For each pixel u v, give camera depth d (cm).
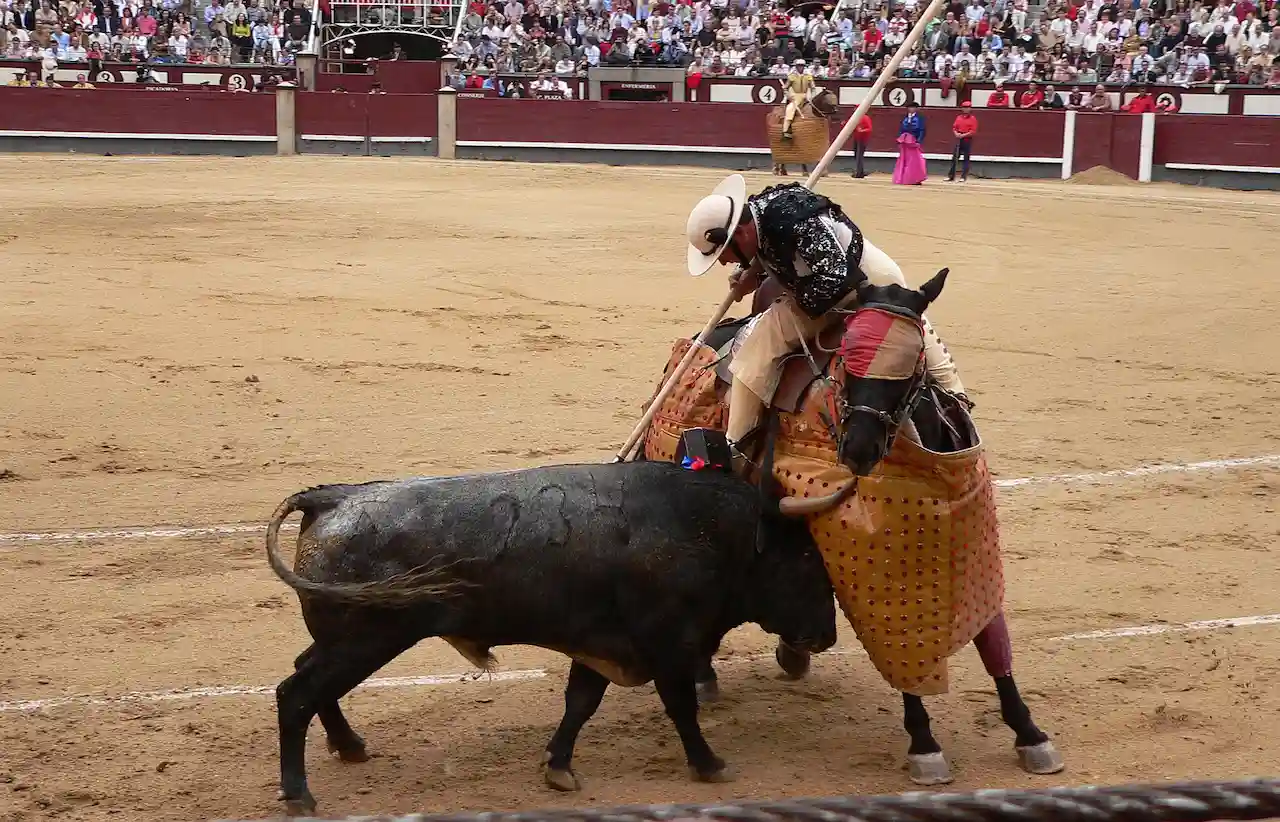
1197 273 2570
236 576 1006
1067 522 1166
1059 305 2228
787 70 5134
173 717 784
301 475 1245
